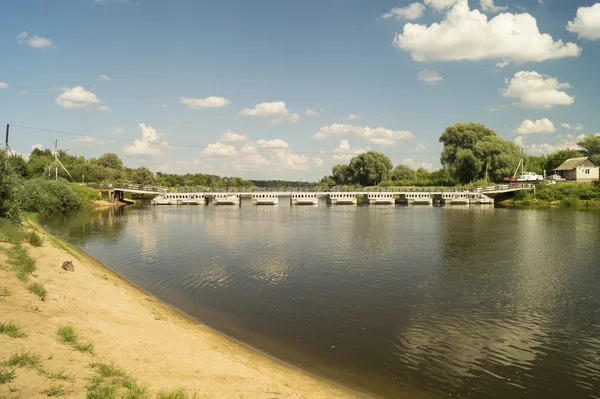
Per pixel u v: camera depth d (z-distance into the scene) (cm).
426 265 3850
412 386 1667
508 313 2555
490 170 14012
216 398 1229
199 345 1784
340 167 17725
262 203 12744
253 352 1889
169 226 6838
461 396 1603
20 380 1052
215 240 5331
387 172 16725
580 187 11506
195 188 13275
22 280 2009
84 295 2145
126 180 14812
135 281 3222
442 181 15812
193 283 3188
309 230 6366
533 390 1661
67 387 1063
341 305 2684
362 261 4028
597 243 5009
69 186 10050
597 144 14675
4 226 3322
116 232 6041
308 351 1975
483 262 3969
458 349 2034
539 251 4509
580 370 1834
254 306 2645
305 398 1375
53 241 3819
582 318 2469
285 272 3572
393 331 2250
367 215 9038
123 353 1454
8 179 3853
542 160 16438
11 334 1335
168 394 1156
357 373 1761
